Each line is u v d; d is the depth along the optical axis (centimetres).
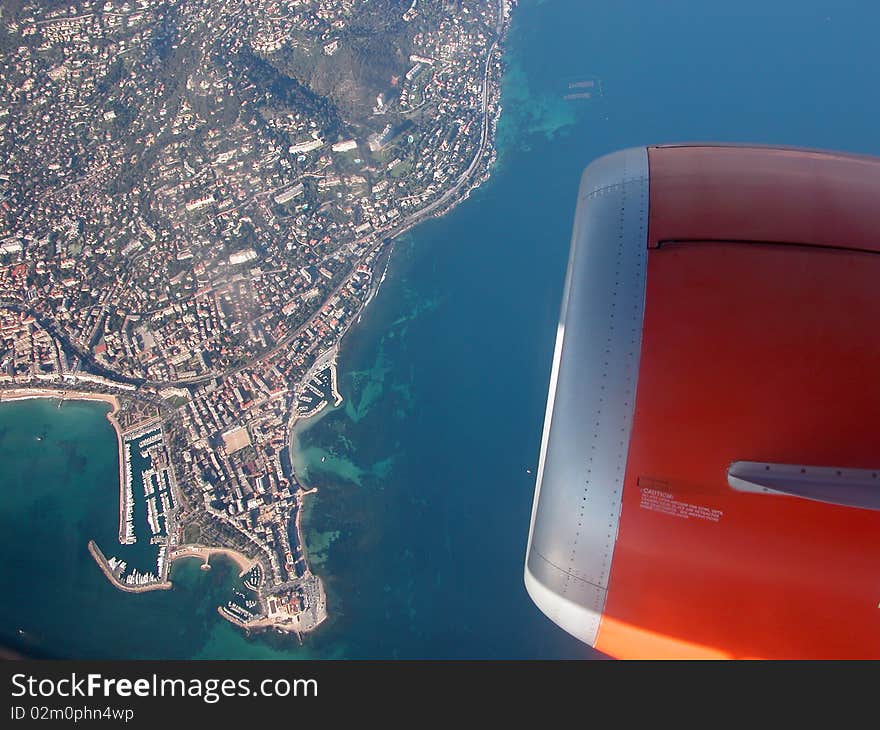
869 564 890
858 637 927
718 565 940
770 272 1001
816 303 968
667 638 1012
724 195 1109
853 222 1055
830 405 912
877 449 890
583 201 1208
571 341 1034
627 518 964
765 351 948
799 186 1126
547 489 1025
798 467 901
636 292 1015
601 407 977
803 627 942
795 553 908
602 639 1071
